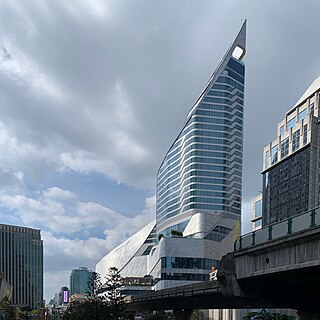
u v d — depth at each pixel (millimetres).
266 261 30328
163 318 108875
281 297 34500
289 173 134750
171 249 177250
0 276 162750
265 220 148000
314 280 30500
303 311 36094
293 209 129375
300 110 135000
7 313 153500
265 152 154375
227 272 34344
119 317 85188
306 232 25672
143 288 183375
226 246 197375
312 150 124000
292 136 136250
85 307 86688
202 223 194375
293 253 27328
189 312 76375
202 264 178125
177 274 175125
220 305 59062
